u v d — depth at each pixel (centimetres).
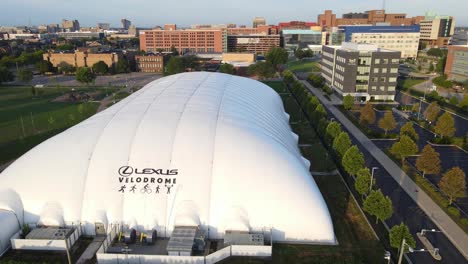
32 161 3716
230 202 3412
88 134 3912
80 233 3441
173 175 3503
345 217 4025
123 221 3419
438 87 12444
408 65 18338
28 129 7569
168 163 3562
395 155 6084
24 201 3488
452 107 9450
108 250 3250
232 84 6247
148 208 3422
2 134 7219
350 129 7650
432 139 6800
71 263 3127
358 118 8538
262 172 3538
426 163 5038
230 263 3141
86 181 3512
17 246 3284
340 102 10319
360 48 10394
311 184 3669
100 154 3662
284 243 3431
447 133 6681
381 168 5538
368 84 10338
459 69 13000
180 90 5212
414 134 6350
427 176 5266
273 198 3438
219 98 4938
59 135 4091
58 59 16862
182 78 6400
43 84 13600
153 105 4491
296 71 17188
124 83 13800
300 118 8244
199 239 3256
